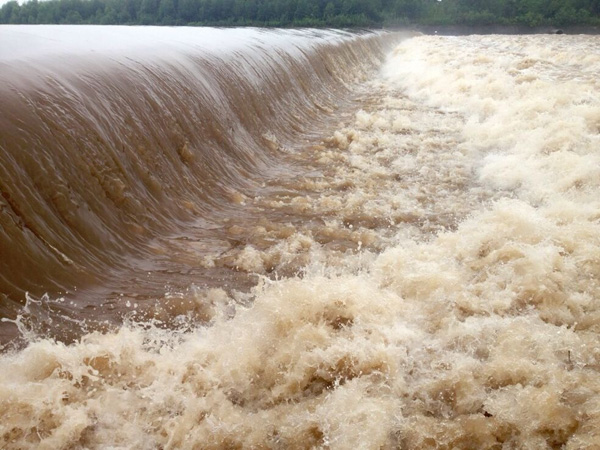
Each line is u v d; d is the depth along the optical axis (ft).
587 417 10.12
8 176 14.66
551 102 35.60
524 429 10.16
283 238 19.88
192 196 22.25
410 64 82.17
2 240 13.58
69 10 256.11
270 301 13.38
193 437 10.18
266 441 10.21
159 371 11.46
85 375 11.02
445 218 21.79
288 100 41.32
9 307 12.95
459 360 12.01
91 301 14.55
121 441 10.02
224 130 27.96
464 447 10.03
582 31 239.50
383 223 21.31
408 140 35.37
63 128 17.31
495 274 15.55
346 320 13.23
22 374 10.67
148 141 21.35
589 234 17.24
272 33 65.72
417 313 13.83
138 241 18.04
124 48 27.73
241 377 11.56
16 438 9.74
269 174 28.27
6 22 246.06
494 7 285.84
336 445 9.90
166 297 15.23
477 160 30.40
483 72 54.03
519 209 19.11
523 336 12.55
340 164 30.32
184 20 260.21
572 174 23.62
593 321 13.48
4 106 16.02
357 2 273.75
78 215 16.30
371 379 11.53
